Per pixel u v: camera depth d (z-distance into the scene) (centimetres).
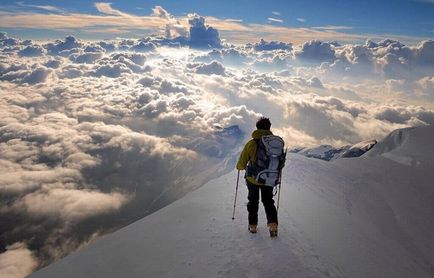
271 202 444
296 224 485
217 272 384
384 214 642
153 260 443
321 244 437
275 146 422
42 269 498
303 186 681
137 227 581
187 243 464
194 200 638
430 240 567
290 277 364
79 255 516
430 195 771
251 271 378
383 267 416
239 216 520
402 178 878
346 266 397
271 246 420
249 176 446
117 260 466
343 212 579
